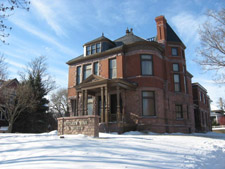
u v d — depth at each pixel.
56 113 56.62
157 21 25.30
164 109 21.95
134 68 21.62
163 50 23.75
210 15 19.58
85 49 25.88
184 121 23.86
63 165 4.61
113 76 22.56
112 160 5.29
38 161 5.01
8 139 9.91
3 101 26.47
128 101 21.16
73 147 7.06
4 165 4.76
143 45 21.97
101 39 24.36
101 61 23.81
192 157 6.85
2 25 8.01
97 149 6.83
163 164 5.32
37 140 9.15
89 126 11.90
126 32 28.27
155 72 21.61
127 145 8.16
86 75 25.11
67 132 12.92
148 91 21.14
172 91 23.91
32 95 28.39
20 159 5.37
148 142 9.59
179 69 25.16
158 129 20.23
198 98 33.34
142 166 4.87
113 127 18.05
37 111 31.31
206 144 10.83
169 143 9.95
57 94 57.38
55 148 6.85
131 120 20.52
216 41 19.41
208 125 37.72
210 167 5.95
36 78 32.41
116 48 22.38
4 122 34.16
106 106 18.52
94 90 21.80
